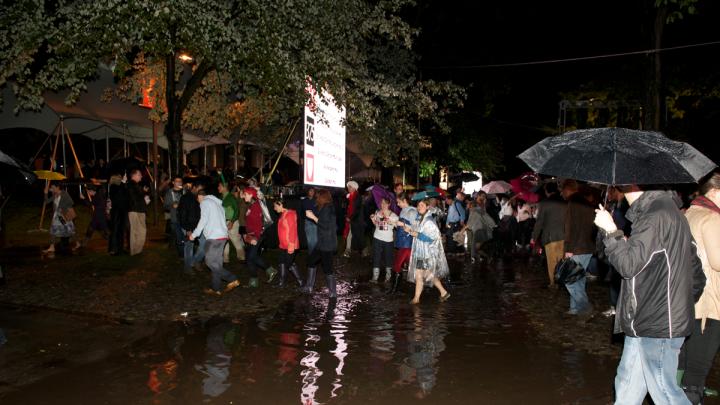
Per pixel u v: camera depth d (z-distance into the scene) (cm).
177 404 579
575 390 634
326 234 1129
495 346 805
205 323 906
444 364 720
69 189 2300
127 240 1708
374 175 2970
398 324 929
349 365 710
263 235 1205
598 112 3506
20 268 1317
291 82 1302
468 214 1988
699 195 580
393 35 1639
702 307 549
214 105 2175
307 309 1030
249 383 640
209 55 1220
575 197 1028
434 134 4156
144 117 2230
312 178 1517
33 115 1881
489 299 1153
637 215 490
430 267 1103
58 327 851
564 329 903
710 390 634
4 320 883
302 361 722
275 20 1272
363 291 1221
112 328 855
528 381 661
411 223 1193
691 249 480
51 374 659
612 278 977
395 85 1867
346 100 1459
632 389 490
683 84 2794
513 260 1848
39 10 1230
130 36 1175
